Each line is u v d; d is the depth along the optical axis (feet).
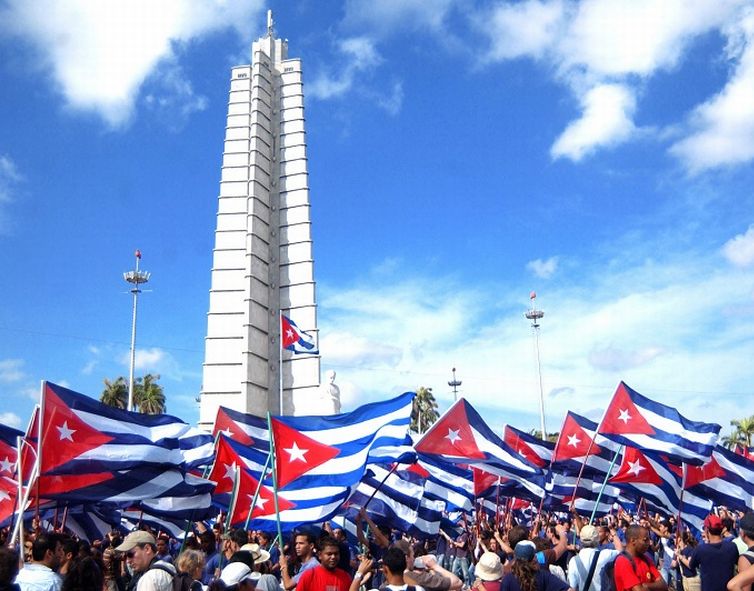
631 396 60.75
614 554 33.24
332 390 155.94
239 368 161.58
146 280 226.58
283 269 171.53
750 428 322.55
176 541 65.51
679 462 62.75
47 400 39.32
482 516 68.69
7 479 45.75
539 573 28.48
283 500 44.16
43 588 25.68
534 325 251.60
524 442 71.46
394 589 26.09
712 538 37.11
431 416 321.32
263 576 30.58
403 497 59.36
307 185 176.14
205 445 59.47
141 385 317.01
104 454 40.47
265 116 180.65
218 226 171.53
